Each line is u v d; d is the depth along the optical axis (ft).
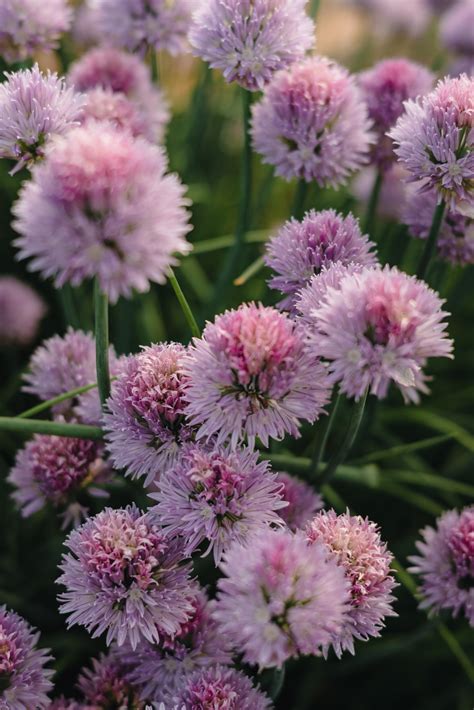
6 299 1.96
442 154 1.60
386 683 1.88
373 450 1.98
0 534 1.88
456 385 2.09
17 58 1.84
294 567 1.43
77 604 1.52
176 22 1.88
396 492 1.88
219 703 1.50
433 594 1.64
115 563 1.50
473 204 1.62
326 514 1.55
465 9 2.21
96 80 1.85
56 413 1.69
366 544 1.51
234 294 2.11
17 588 1.81
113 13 1.89
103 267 1.42
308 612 1.42
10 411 1.90
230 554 1.44
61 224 1.42
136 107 1.81
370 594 1.51
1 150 1.59
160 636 1.55
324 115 1.71
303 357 1.50
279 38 1.70
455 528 1.63
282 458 1.68
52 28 1.83
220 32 1.70
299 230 1.61
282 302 1.61
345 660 1.82
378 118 1.81
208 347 1.50
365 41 2.81
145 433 1.55
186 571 1.53
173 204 1.45
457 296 1.97
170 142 2.33
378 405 1.84
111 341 2.00
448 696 1.84
